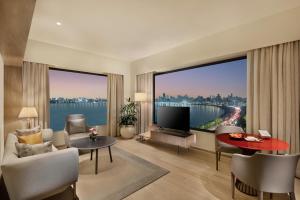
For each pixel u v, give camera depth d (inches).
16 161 59.9
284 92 100.6
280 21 101.2
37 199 65.1
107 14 103.2
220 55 130.3
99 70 193.3
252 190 85.1
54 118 163.0
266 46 107.0
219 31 130.0
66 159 70.7
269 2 92.4
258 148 75.5
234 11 101.3
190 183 93.3
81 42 152.4
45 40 146.8
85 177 99.0
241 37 118.3
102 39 145.6
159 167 113.8
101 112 201.3
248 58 116.3
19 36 79.5
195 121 159.5
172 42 153.5
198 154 140.3
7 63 133.6
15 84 140.7
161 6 95.4
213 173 105.2
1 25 67.1
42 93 149.5
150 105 197.8
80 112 183.2
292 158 59.8
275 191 61.8
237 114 130.6
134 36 139.2
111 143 114.8
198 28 124.8
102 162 122.0
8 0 48.7
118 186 89.3
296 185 85.4
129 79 225.1
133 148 157.2
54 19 108.5
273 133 103.3
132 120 200.5
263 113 107.9
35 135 103.0
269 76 106.5
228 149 103.8
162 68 180.1
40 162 64.1
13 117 139.6
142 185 90.4
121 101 215.5
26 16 60.0
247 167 66.4
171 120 157.9
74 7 94.7
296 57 97.0
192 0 90.2
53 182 68.1
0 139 95.9
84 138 129.2
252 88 115.3
